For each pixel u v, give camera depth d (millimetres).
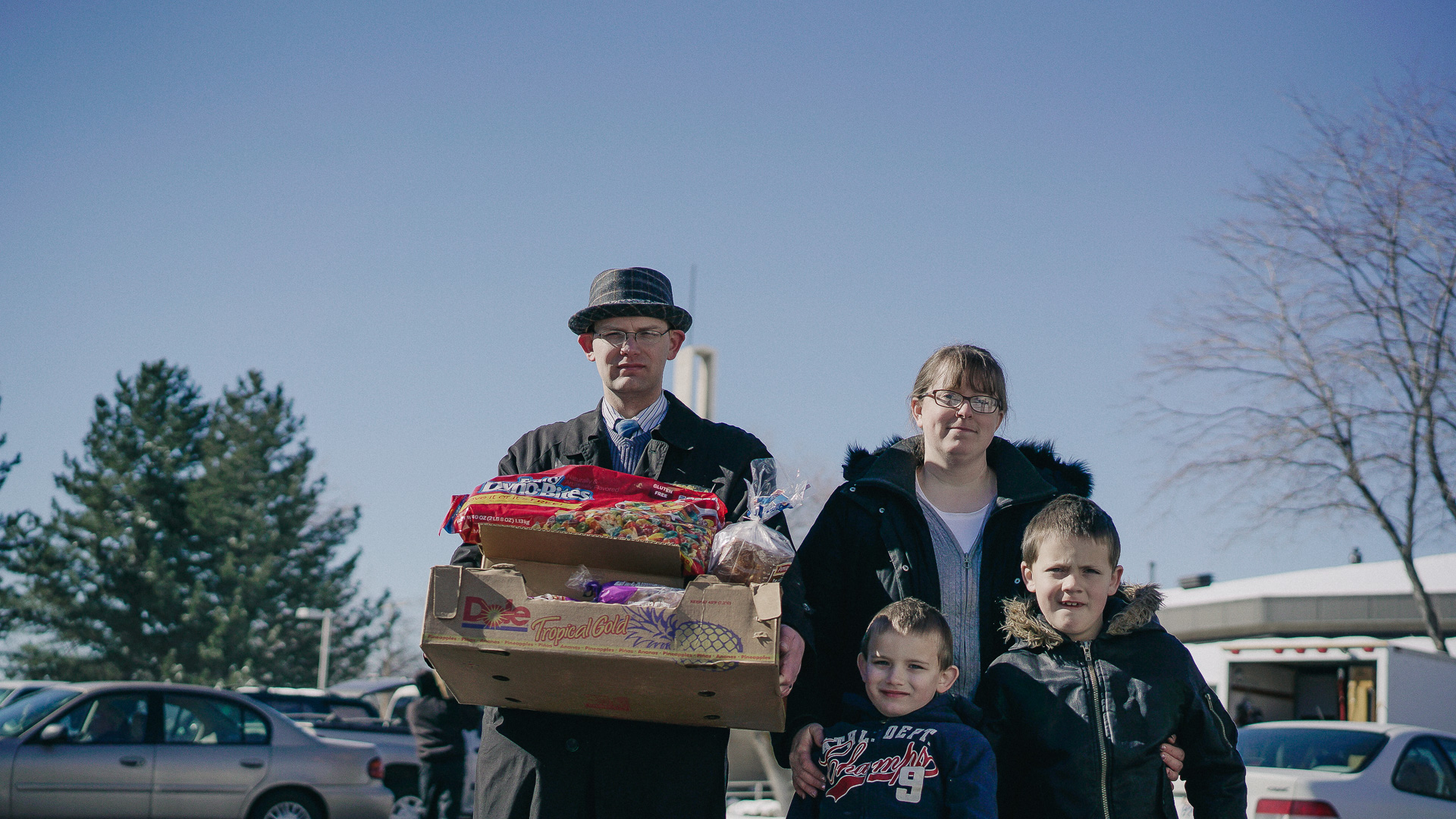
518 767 3266
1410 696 12336
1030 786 3342
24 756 9836
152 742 10492
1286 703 14414
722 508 3084
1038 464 3957
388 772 14219
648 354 3506
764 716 3027
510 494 2928
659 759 3252
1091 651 3373
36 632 45969
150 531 48031
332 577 53719
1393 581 25484
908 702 3260
